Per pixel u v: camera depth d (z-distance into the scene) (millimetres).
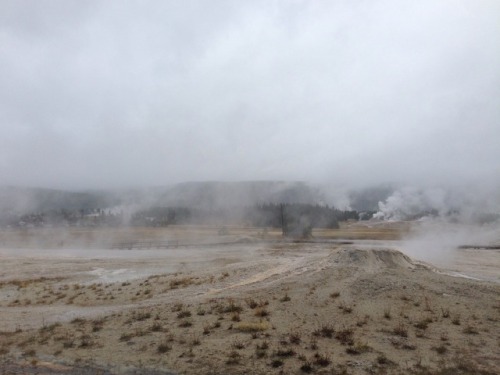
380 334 14117
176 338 14188
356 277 22062
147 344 13781
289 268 26828
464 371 11070
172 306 18906
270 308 17438
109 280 31047
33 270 36656
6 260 45031
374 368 11344
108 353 13180
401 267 25469
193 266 37250
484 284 21250
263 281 23625
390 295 19047
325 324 15180
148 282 27609
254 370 11359
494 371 11055
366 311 16781
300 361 11867
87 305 22188
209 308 17922
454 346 12992
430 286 20453
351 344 13117
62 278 32531
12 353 13688
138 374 11422
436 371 11078
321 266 25156
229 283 24531
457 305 17625
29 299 24562
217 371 11375
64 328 16641
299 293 19641
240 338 13836
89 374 11562
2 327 17562
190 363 12000
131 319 17156
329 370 11234
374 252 26625
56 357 13062
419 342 13344
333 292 19422
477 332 14297
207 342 13633
